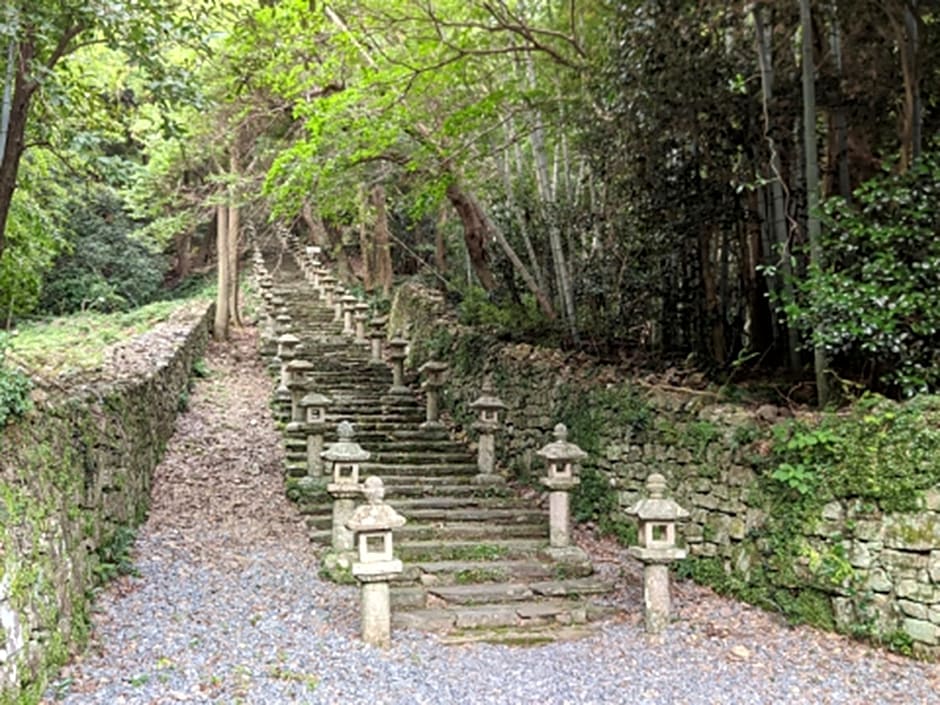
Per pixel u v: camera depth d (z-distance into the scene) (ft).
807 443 16.62
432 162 28.63
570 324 29.48
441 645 15.93
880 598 15.21
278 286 65.31
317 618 16.78
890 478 15.25
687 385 22.18
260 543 21.71
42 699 11.82
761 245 22.90
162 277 71.51
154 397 27.50
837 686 13.89
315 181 28.35
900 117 19.81
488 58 28.07
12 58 15.39
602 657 15.46
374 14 25.17
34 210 25.17
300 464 27.40
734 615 17.34
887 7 18.07
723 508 18.89
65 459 15.37
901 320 15.97
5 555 10.92
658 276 26.22
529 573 19.77
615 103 21.91
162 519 23.15
